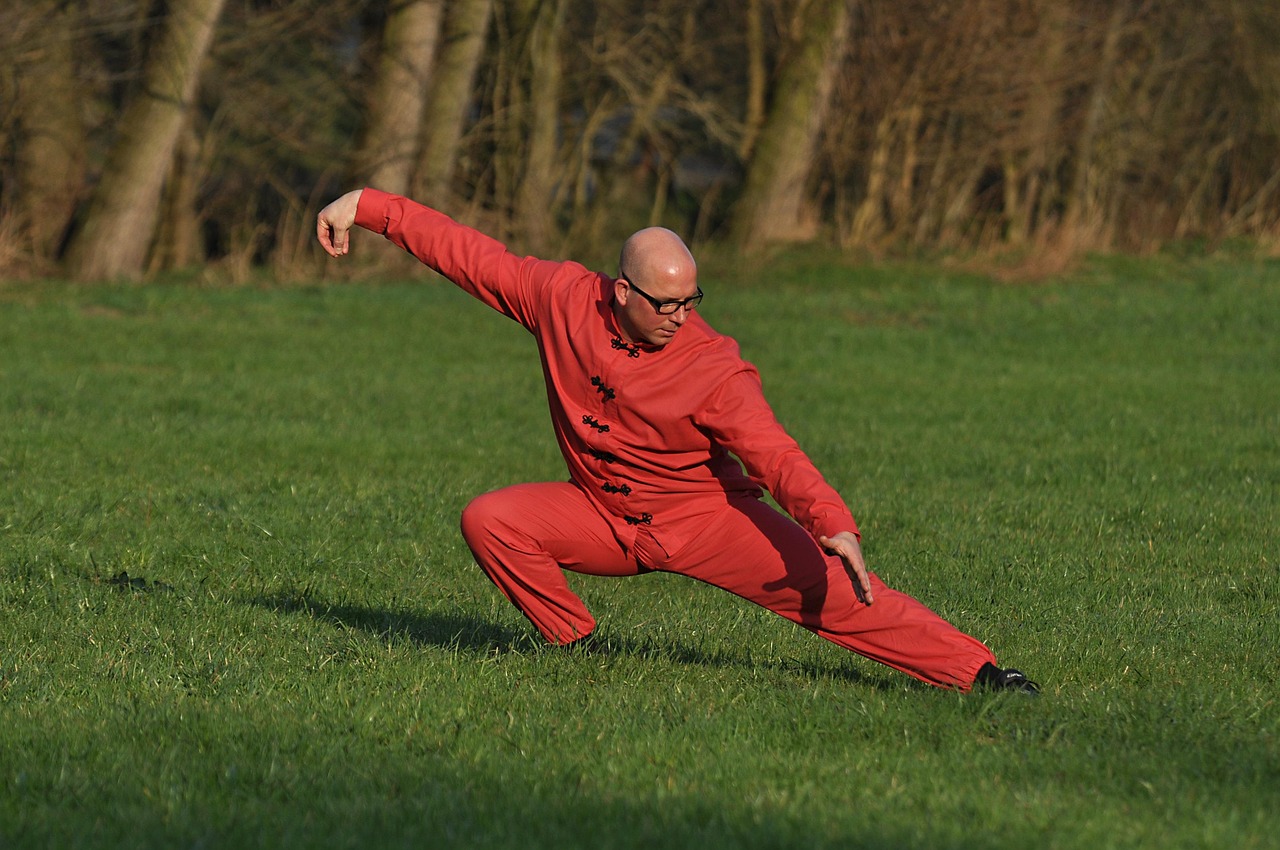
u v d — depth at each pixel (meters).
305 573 14.77
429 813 8.00
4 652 11.42
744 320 41.50
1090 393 30.58
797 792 8.41
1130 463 22.44
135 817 7.91
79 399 26.08
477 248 10.41
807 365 34.44
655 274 9.13
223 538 16.16
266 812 8.00
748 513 10.13
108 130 50.69
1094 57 55.50
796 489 9.30
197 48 45.34
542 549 10.54
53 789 8.34
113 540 15.98
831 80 53.81
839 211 54.31
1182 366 35.00
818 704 10.15
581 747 9.24
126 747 9.05
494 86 54.06
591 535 10.45
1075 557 15.89
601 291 9.83
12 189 47.47
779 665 11.71
